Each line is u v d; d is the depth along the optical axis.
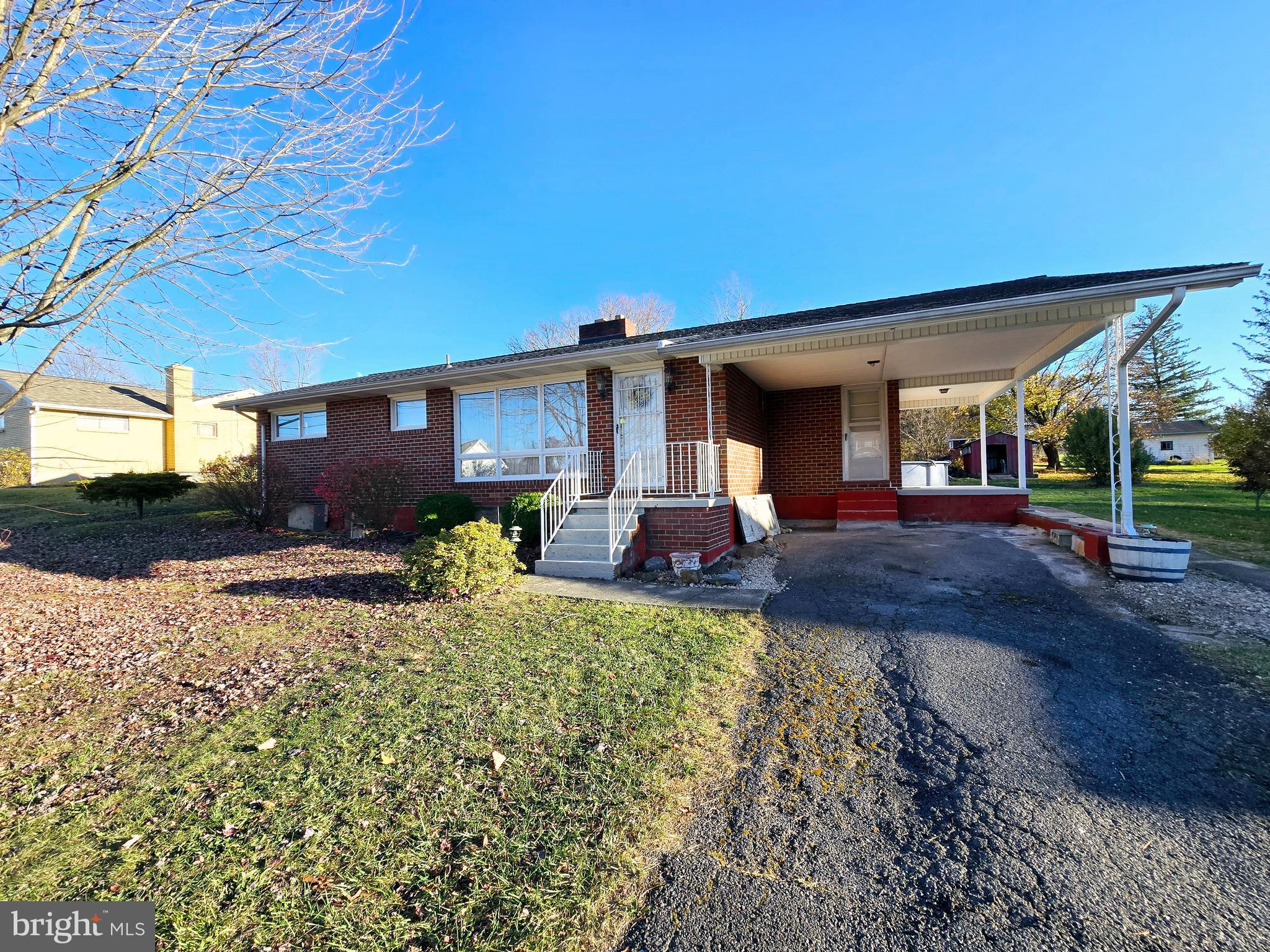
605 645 4.54
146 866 2.15
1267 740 3.05
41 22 3.13
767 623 5.18
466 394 11.00
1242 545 8.14
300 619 5.45
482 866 2.13
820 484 12.11
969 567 6.81
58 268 3.38
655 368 9.34
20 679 4.14
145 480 13.16
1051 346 8.58
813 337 7.52
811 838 2.33
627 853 2.22
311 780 2.71
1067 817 2.45
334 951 1.75
